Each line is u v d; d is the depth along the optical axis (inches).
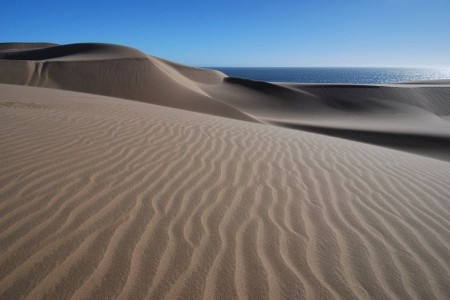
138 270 82.0
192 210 115.7
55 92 470.6
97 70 1357.0
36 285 74.0
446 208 138.3
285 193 139.0
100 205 112.5
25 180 125.4
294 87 1760.6
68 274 78.2
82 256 85.0
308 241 101.8
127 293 74.4
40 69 1288.1
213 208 118.8
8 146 162.4
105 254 86.7
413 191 158.1
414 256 97.5
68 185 125.3
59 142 178.2
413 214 128.7
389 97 1630.2
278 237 102.8
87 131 208.8
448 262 95.3
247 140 234.7
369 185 160.6
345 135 922.7
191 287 78.0
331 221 116.6
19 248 85.5
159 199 121.7
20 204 107.5
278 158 194.4
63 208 107.7
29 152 156.9
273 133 285.1
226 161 176.6
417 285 84.7
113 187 128.0
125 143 190.1
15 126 202.5
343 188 152.4
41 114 251.8
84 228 97.6
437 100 1644.9
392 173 188.1
